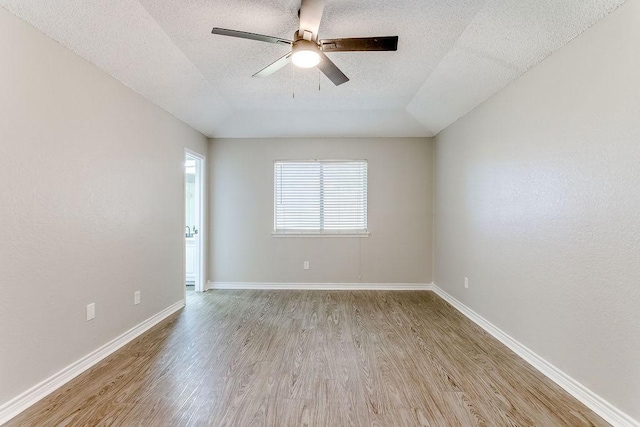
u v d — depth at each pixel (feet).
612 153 5.51
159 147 10.64
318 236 15.05
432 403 6.14
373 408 5.98
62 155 6.74
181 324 10.38
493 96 9.45
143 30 7.39
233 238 15.16
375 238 15.06
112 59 7.78
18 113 5.78
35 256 6.15
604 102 5.65
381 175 15.03
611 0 5.31
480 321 10.28
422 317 11.14
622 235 5.35
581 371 6.22
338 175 15.19
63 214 6.78
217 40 8.07
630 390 5.24
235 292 14.51
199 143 13.96
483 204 10.07
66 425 5.46
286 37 7.88
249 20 7.22
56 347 6.61
